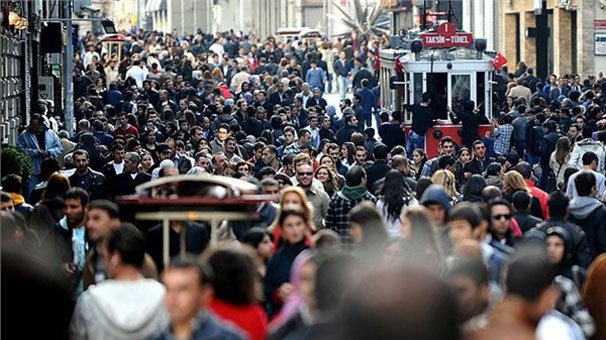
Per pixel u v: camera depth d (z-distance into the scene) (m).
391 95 85.44
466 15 137.62
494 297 25.38
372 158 60.62
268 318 27.59
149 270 24.97
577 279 29.02
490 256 26.95
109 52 146.12
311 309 20.94
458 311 13.09
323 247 24.45
